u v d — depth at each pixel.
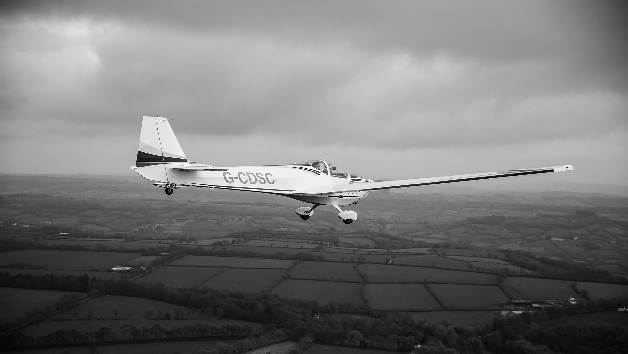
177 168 30.22
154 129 30.47
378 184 34.09
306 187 35.53
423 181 32.84
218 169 31.11
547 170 28.64
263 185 34.22
